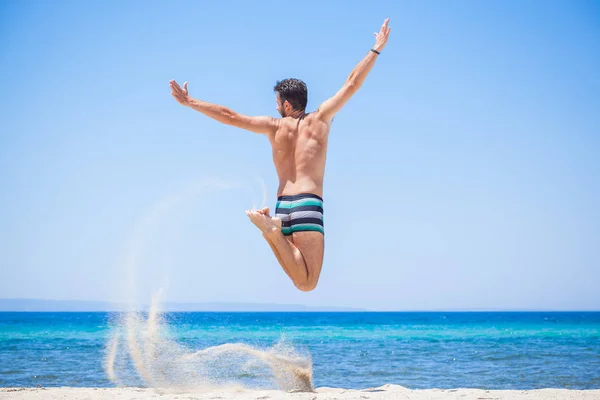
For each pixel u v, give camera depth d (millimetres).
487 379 13875
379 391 8156
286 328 57344
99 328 49250
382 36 5473
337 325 69812
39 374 13984
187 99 5652
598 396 7195
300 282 5418
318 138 5613
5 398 6902
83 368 15312
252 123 5695
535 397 7066
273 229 5285
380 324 74875
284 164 5703
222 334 41438
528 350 24719
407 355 21703
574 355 21562
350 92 5520
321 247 5547
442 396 7125
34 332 42031
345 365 17453
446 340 35031
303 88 5793
